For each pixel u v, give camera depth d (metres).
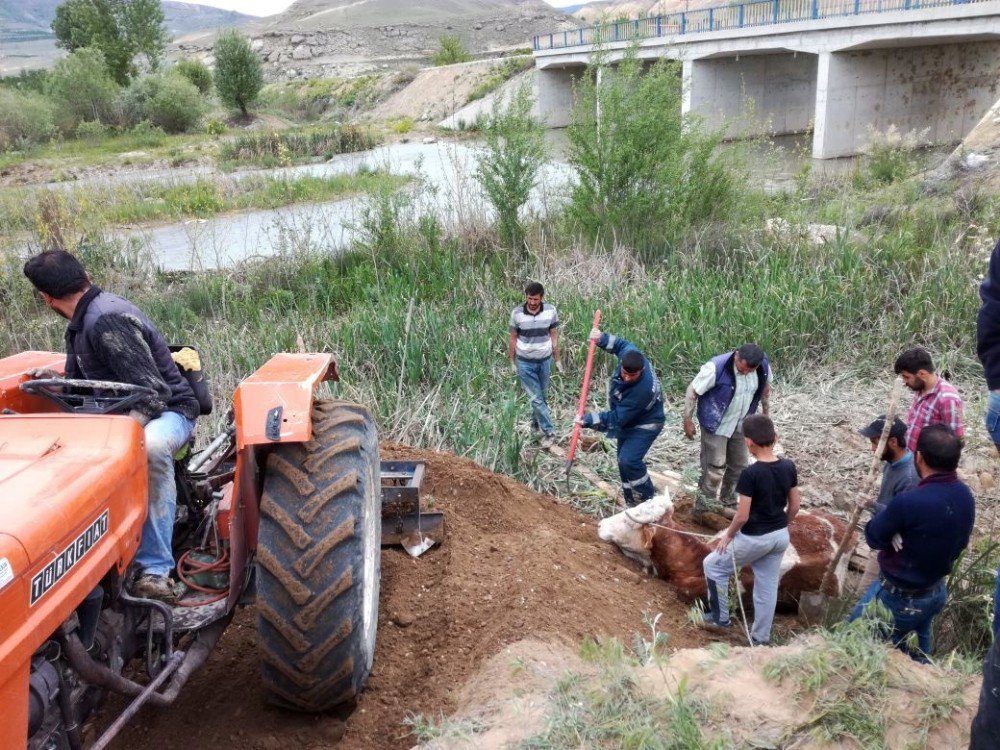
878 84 36.25
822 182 16.42
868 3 34.50
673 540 5.13
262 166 35.16
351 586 3.14
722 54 40.28
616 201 12.48
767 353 8.43
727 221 12.15
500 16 151.38
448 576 4.49
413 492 4.68
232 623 4.12
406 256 11.70
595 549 5.36
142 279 11.22
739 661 3.36
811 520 5.32
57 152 42.53
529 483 6.60
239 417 3.29
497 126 12.77
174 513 3.34
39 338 9.34
